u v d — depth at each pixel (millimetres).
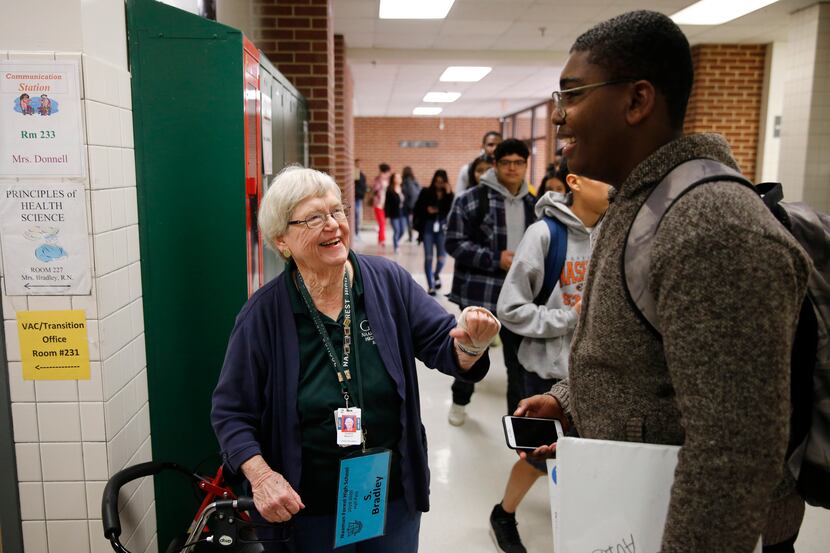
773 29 6973
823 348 938
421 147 18625
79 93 1533
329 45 4961
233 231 2023
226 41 1955
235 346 1408
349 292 1443
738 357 706
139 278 1919
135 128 1891
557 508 897
